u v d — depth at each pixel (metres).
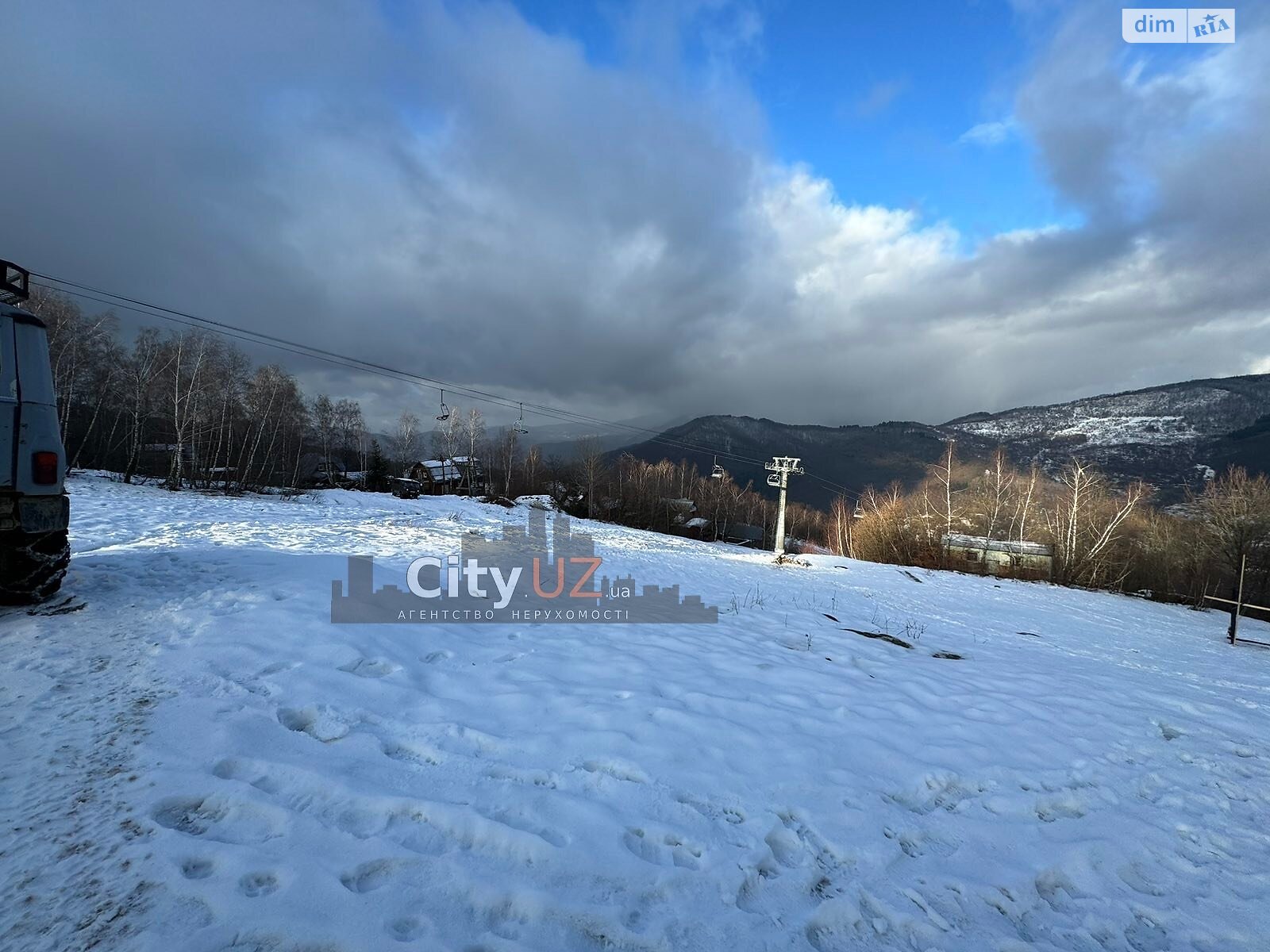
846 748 4.31
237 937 2.05
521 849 2.67
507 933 2.25
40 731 3.24
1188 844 3.68
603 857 2.71
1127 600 26.06
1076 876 3.23
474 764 3.43
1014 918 2.84
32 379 4.79
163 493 23.11
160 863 2.35
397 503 33.00
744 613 10.31
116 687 3.82
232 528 13.23
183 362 33.97
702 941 2.37
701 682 5.41
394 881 2.41
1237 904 3.13
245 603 5.64
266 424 43.16
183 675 4.06
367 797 2.89
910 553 38.94
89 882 2.22
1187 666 10.50
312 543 11.91
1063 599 22.56
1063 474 40.28
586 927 2.33
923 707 5.58
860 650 8.00
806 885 2.81
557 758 3.60
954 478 42.59
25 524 4.75
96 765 2.97
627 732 4.03
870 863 3.06
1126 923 2.91
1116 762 4.78
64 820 2.54
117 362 35.50
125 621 4.96
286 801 2.84
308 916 2.17
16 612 4.84
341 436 63.12
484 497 44.22
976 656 8.84
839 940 2.53
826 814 3.42
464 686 4.61
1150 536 37.47
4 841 2.38
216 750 3.18
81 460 39.41
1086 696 6.65
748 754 3.99
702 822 3.15
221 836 2.58
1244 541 32.41
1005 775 4.26
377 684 4.30
